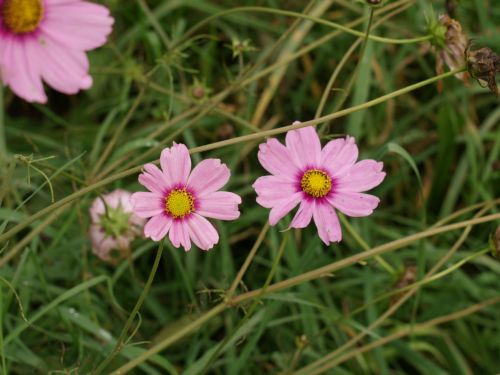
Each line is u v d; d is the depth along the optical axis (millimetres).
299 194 408
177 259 556
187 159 380
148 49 672
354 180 411
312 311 586
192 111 563
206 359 514
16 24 436
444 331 618
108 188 617
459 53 475
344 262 446
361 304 626
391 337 547
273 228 600
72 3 447
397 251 638
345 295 629
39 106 668
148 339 591
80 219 540
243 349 571
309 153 413
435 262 636
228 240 629
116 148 651
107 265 613
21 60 438
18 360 508
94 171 554
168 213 381
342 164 414
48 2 445
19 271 485
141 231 515
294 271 520
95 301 586
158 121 675
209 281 608
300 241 642
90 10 449
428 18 492
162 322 595
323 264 611
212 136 666
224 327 604
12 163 422
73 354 544
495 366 616
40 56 442
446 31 476
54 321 553
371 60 646
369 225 652
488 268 659
